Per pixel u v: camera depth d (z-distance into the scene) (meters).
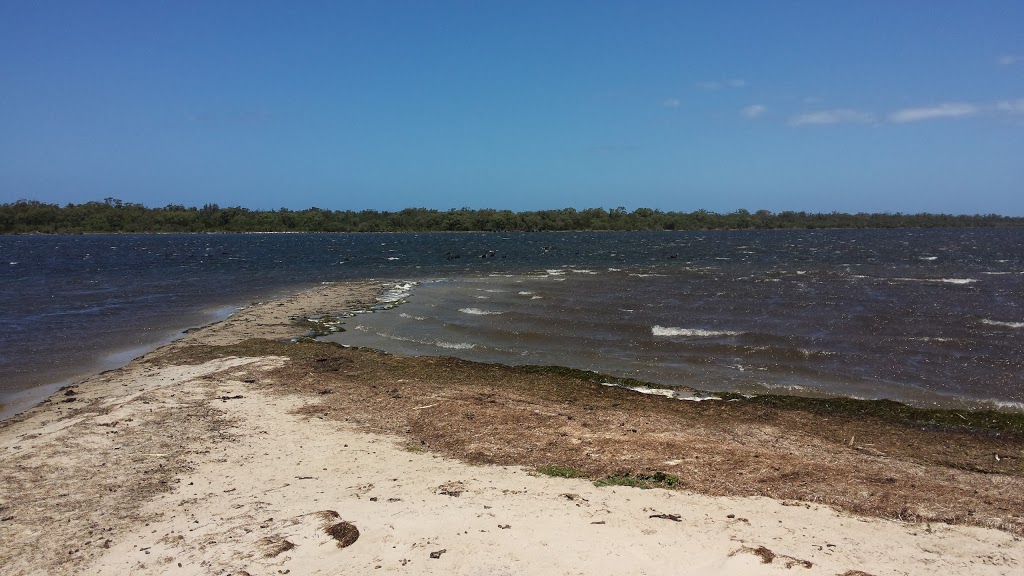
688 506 7.36
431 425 10.81
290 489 8.00
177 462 9.06
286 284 37.03
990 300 25.97
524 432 10.34
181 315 25.09
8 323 23.05
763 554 5.86
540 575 5.64
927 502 7.53
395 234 167.00
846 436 10.82
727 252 70.81
